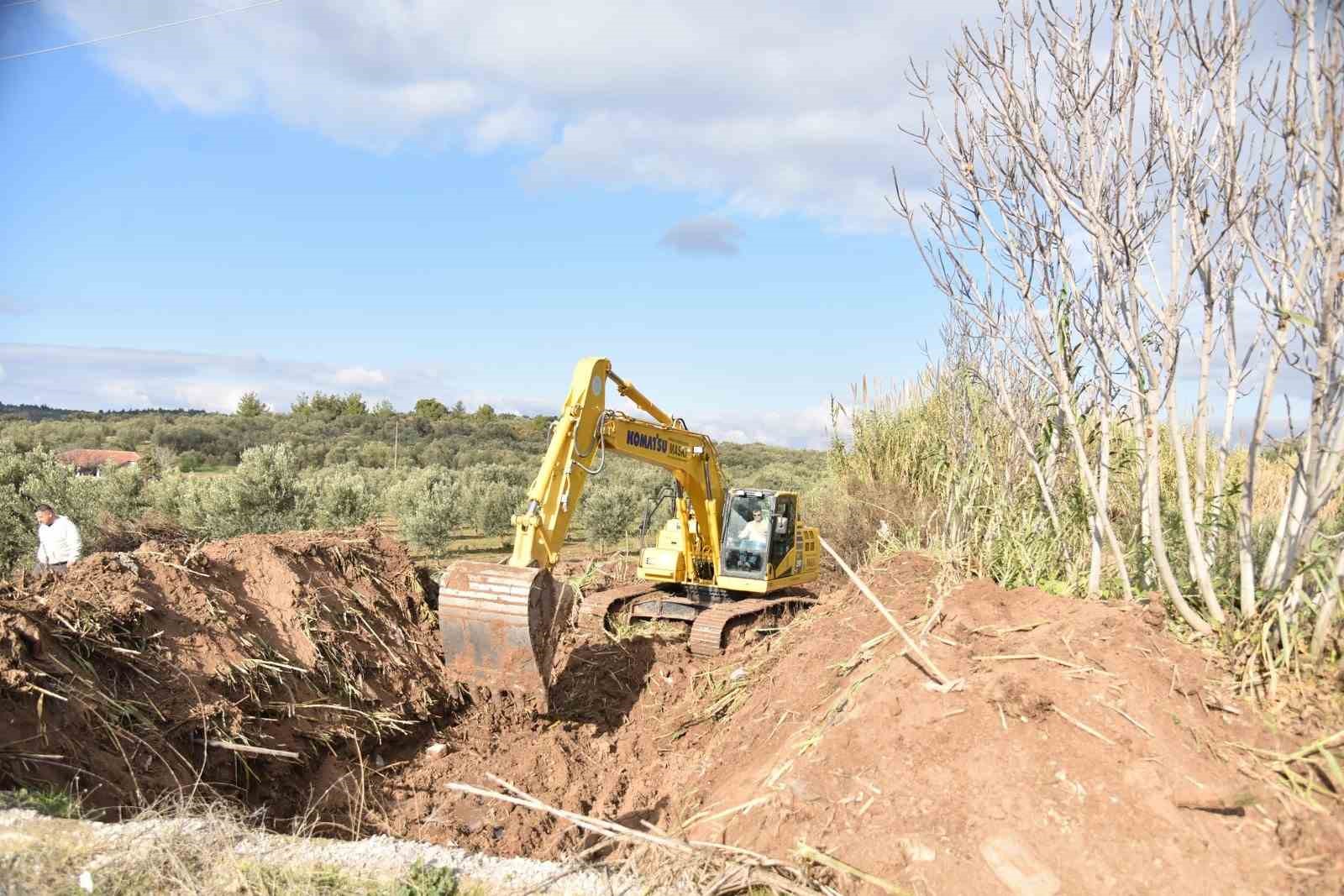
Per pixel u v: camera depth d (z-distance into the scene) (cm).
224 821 531
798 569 1281
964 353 932
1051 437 736
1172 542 675
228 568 888
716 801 612
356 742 813
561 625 840
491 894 474
